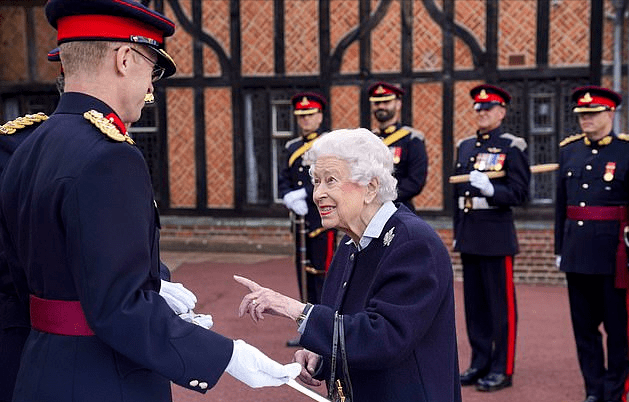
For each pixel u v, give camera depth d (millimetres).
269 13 8984
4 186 1881
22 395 1794
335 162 2033
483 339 4723
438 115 8523
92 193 1663
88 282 1639
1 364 2338
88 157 1688
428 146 8562
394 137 5211
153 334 1674
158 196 9539
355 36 8734
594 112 4172
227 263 8781
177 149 9422
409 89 8586
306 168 5625
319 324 1935
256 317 1984
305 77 8938
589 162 4262
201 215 9422
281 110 9148
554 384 4664
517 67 8242
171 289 2033
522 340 5707
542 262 8117
